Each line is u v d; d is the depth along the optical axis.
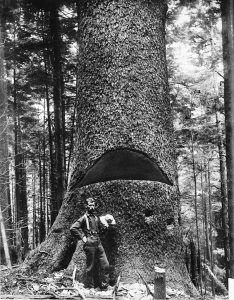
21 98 21.55
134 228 8.59
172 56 18.61
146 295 7.39
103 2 9.63
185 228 18.94
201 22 17.67
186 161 17.55
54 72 15.51
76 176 9.26
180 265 8.76
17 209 20.31
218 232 20.53
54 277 8.38
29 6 15.77
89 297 7.03
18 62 19.12
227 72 12.45
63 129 18.17
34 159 26.34
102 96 9.29
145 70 9.39
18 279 8.16
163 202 8.86
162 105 9.52
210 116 17.09
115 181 8.83
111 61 9.35
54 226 9.23
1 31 17.00
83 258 8.40
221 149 16.44
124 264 8.37
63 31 18.11
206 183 18.69
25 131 23.77
